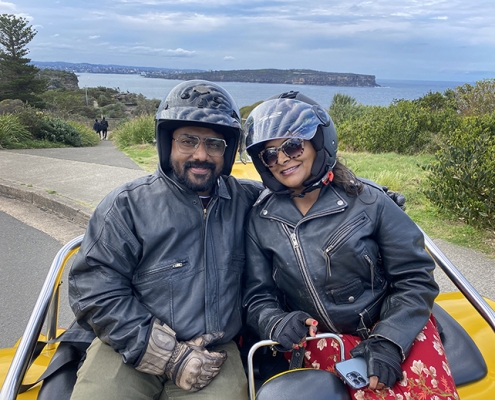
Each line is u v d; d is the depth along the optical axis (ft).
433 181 22.52
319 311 6.62
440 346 6.22
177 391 6.42
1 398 5.65
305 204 6.96
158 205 6.97
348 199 6.75
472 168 19.63
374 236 6.73
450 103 54.54
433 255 7.75
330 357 6.54
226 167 7.72
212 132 7.02
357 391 5.52
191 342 6.42
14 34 165.99
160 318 6.63
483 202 19.40
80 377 6.46
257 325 6.72
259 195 7.74
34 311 6.65
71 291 6.74
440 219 21.07
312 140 6.61
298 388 5.06
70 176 32.24
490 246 18.01
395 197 7.55
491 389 6.33
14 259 18.11
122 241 6.73
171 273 6.70
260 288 7.07
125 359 6.15
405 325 6.02
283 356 7.08
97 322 6.41
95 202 24.91
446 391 5.65
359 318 6.56
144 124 63.72
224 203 7.41
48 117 66.59
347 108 66.69
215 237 7.07
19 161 39.42
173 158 7.14
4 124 55.16
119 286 6.58
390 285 6.80
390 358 5.65
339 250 6.44
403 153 44.62
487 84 51.49
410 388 5.61
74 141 66.13
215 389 6.30
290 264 6.67
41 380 6.62
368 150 46.32
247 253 7.23
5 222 22.98
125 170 34.96
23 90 170.19
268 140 6.57
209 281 6.81
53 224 22.88
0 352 7.44
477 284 14.99
